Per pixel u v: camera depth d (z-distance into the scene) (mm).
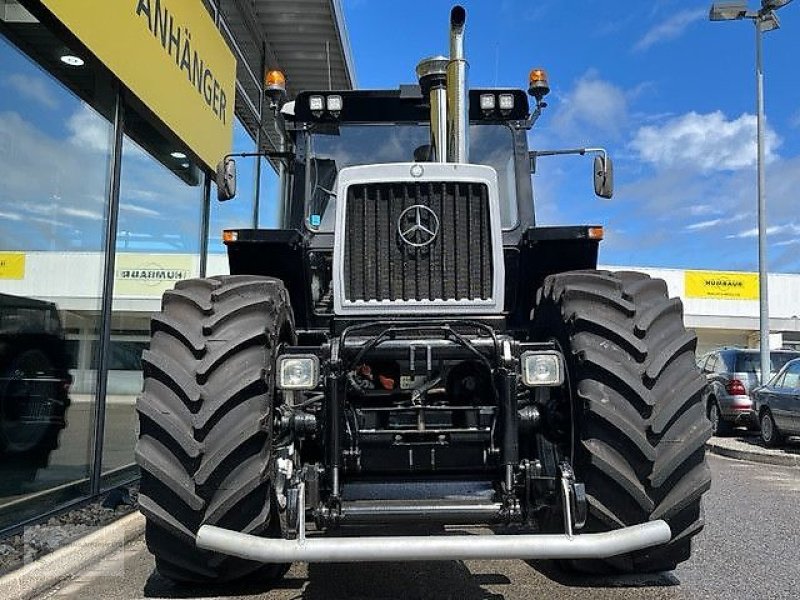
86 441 6379
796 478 8828
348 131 5156
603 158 5156
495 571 4371
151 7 6836
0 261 5277
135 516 5840
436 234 3867
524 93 5043
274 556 2982
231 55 9547
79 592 4145
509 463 3439
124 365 7129
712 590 4102
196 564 3600
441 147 4445
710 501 7113
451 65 4344
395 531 4449
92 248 6434
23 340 5555
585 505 3215
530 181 5062
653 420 3412
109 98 6582
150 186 7590
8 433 5332
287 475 3369
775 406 11320
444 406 3666
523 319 4895
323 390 3564
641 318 3662
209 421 3348
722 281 35125
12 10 5195
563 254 4758
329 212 4988
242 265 4711
